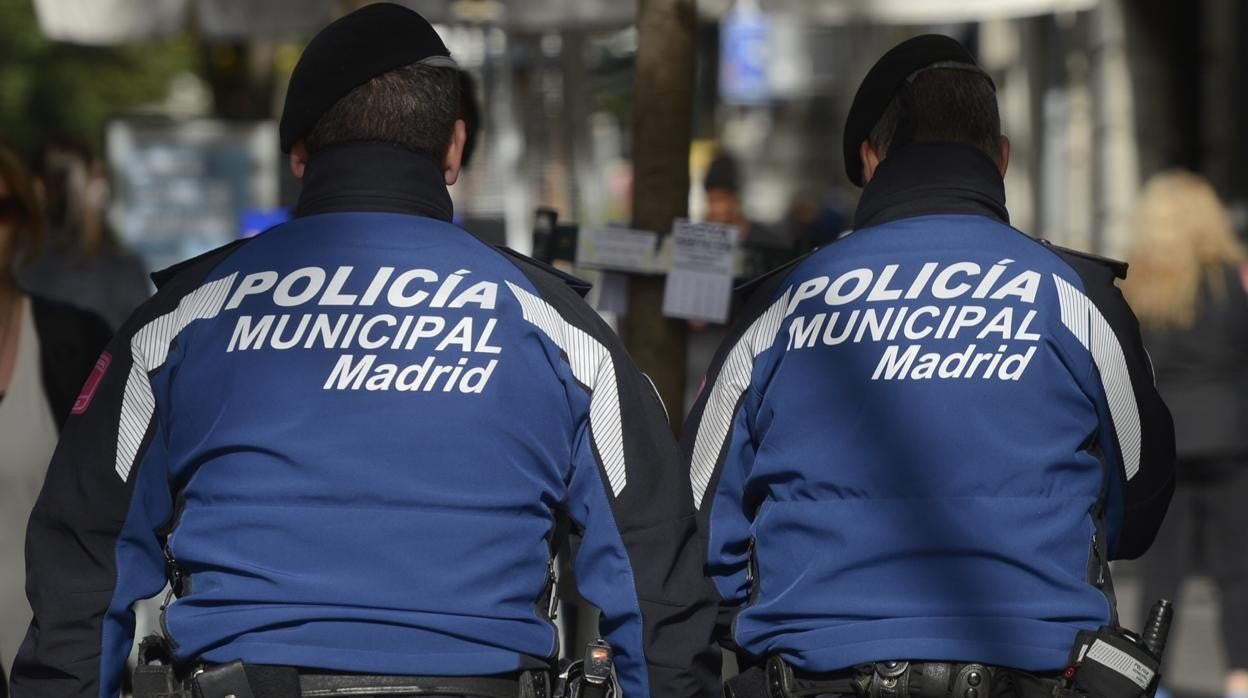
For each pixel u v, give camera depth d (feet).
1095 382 18.63
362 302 17.13
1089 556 18.37
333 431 16.70
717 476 19.52
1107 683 17.67
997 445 18.04
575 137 57.26
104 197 42.70
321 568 16.46
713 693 18.10
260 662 16.25
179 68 189.67
